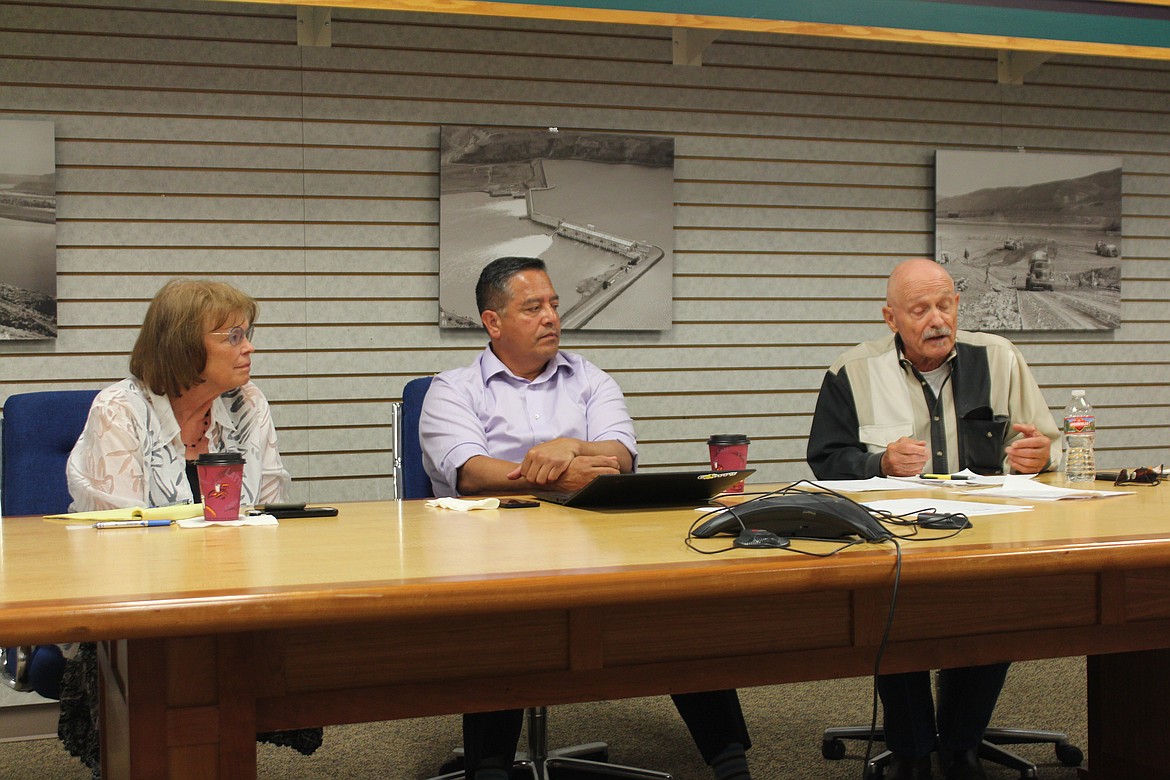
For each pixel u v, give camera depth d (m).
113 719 1.39
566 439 2.44
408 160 4.23
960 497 1.96
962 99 4.79
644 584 1.11
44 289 3.87
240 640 1.10
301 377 4.16
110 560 1.27
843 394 3.02
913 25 3.64
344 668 1.13
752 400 4.60
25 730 3.53
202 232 4.06
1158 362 5.04
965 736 2.47
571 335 4.41
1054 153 4.83
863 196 4.69
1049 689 3.61
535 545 1.38
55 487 2.36
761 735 3.12
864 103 4.68
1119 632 1.41
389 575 1.12
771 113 4.59
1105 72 4.95
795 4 3.53
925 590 1.33
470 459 2.53
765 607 1.27
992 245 4.76
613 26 4.41
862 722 3.24
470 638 1.16
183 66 4.02
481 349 4.31
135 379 2.13
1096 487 2.17
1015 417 2.97
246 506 2.01
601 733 3.20
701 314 4.54
